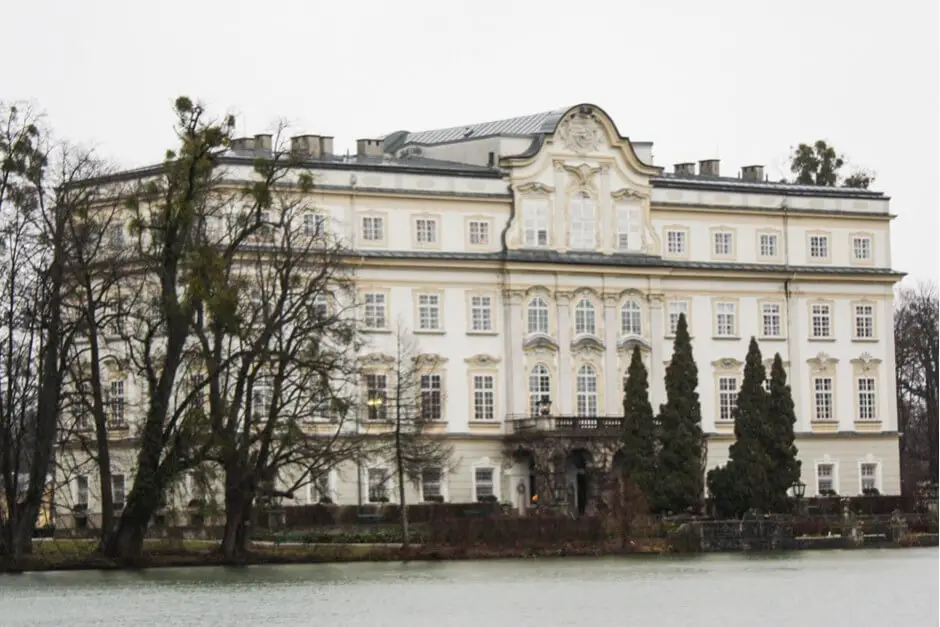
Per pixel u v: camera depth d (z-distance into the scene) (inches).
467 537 5634.8
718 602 4264.3
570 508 6781.5
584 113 7066.9
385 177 6766.7
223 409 5000.0
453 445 6786.4
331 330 5187.0
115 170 5585.6
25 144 4911.4
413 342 6633.9
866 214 7554.1
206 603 4106.8
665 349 7170.3
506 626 3826.3
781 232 7426.2
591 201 7076.8
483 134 7593.5
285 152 5211.6
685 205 7263.8
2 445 4977.9
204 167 4936.0
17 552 4864.7
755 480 6353.3
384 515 6456.7
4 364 4945.9
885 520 6520.7
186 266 4933.6
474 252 6889.8
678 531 5871.1
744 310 7337.6
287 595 4288.9
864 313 7524.6
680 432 6382.9
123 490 6274.6
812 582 4741.6
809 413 7401.6
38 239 4901.6
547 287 6978.4
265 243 5398.6
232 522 5123.0
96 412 4948.3
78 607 4020.7
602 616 3991.1
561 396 6978.4
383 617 3927.2
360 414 6284.5
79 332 4987.7
